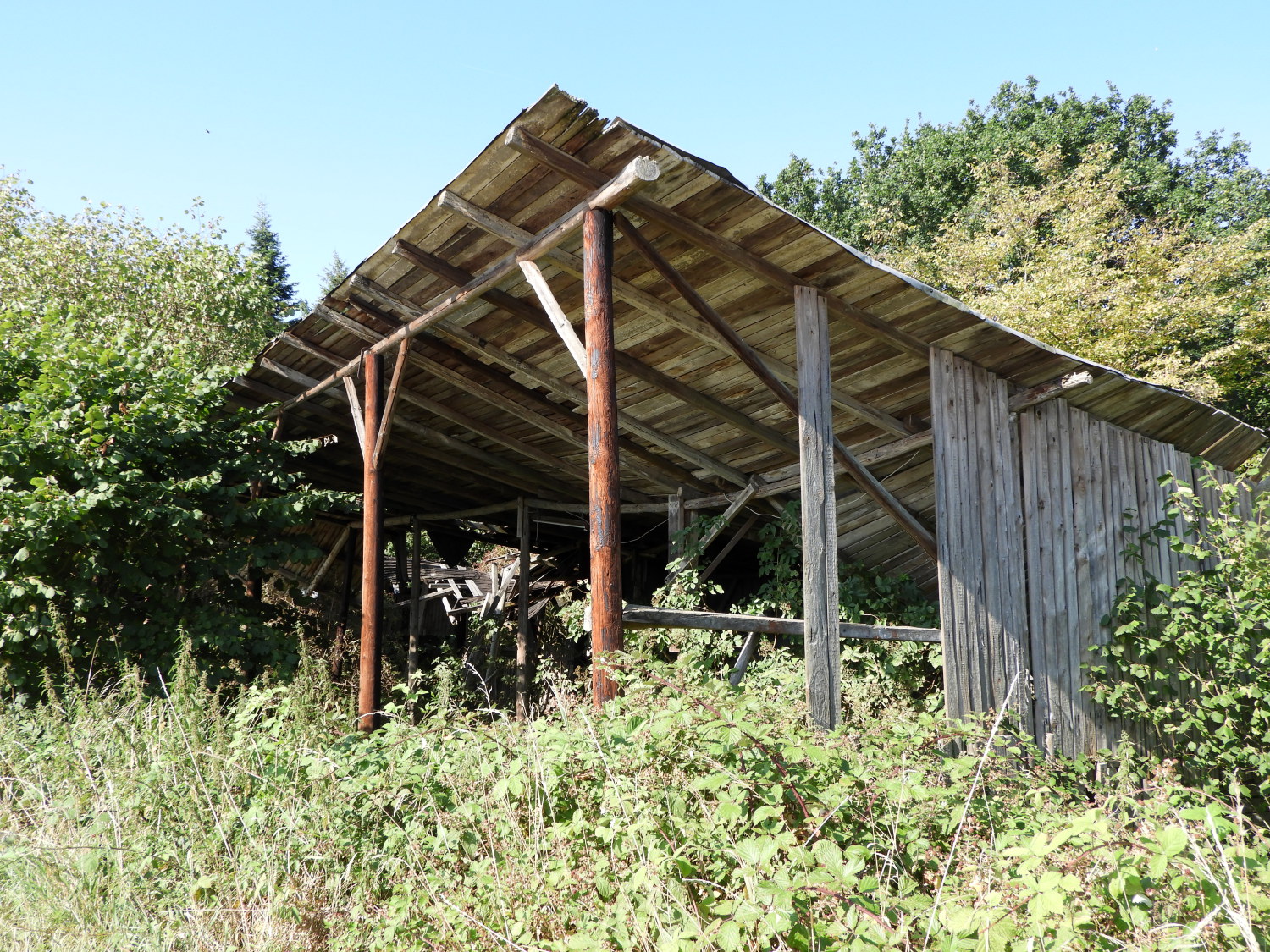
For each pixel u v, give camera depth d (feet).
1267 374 60.95
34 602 20.10
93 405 20.94
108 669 19.94
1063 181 60.70
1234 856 7.31
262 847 11.71
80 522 20.61
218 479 22.95
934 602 27.96
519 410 27.32
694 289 18.66
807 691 15.93
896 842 9.50
